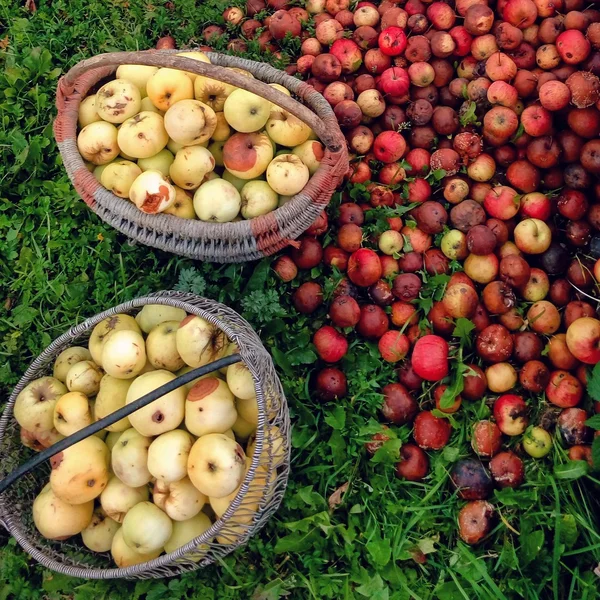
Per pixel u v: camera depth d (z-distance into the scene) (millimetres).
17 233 1282
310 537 1077
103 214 1084
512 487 1077
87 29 1413
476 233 1134
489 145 1195
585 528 1061
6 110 1340
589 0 1177
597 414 1036
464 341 1139
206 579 1091
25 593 1113
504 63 1146
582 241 1157
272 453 961
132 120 1048
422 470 1111
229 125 1084
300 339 1165
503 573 1059
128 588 1096
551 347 1119
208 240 1063
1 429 1038
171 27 1413
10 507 1020
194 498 963
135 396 961
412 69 1209
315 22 1344
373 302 1202
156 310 1065
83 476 964
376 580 1044
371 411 1151
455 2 1228
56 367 1079
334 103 1240
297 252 1191
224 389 975
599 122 1107
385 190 1232
